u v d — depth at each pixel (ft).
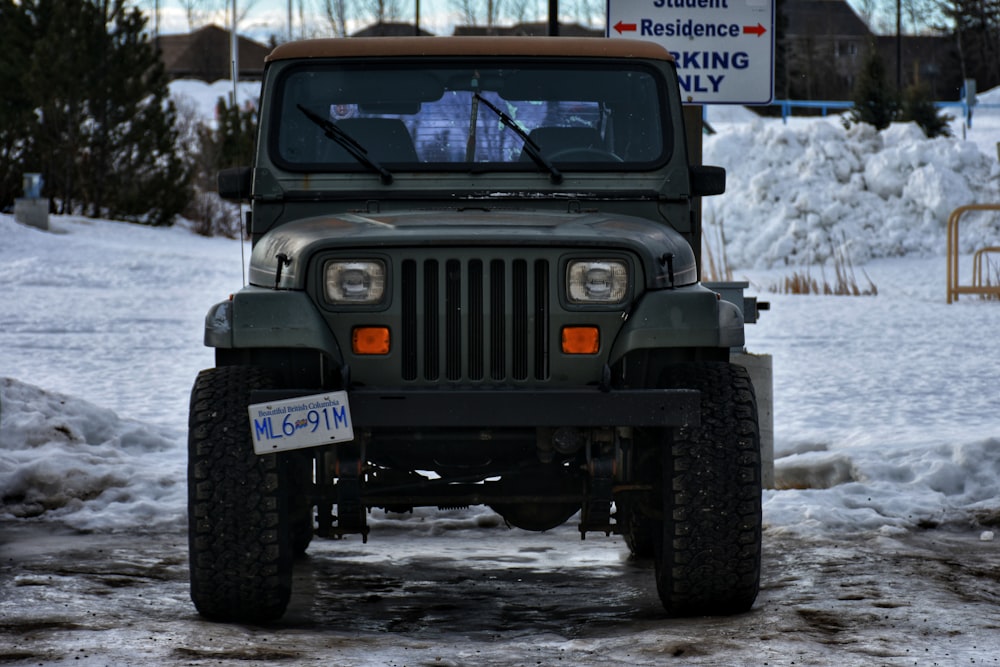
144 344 66.85
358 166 25.12
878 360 61.11
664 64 25.77
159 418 44.68
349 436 19.92
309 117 25.39
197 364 59.41
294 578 26.53
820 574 25.50
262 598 20.86
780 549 28.30
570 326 20.83
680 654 19.10
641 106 25.58
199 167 188.85
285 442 19.99
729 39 35.99
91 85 153.69
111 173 157.69
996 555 27.55
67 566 26.55
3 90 155.63
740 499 20.57
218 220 168.04
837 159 137.80
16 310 83.46
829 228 130.41
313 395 20.02
